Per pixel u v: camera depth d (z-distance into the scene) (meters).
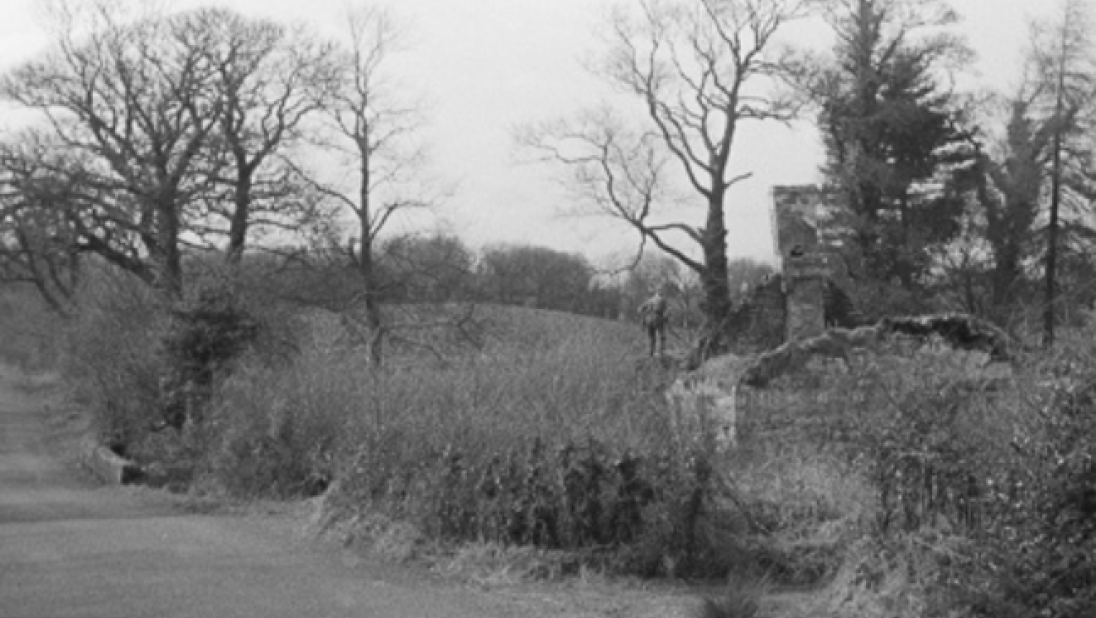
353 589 11.08
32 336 49.69
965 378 10.53
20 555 12.68
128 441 25.94
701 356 26.34
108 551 13.00
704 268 45.00
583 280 47.03
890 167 45.19
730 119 46.44
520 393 14.36
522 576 11.63
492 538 12.45
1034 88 45.94
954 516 9.58
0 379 61.44
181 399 23.55
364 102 43.06
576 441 12.52
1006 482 8.82
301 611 10.11
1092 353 9.02
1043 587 8.39
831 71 46.19
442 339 30.36
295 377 19.22
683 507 11.90
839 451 12.99
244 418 19.45
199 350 23.44
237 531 14.70
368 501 13.97
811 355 18.48
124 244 37.66
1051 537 8.45
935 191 47.22
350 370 18.70
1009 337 12.71
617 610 10.37
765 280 34.78
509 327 20.72
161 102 39.00
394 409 14.83
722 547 11.88
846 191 45.53
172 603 10.27
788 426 16.28
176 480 20.61
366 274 40.03
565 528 12.24
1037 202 45.91
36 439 37.00
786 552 11.80
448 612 10.22
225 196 38.72
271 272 34.62
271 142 40.75
